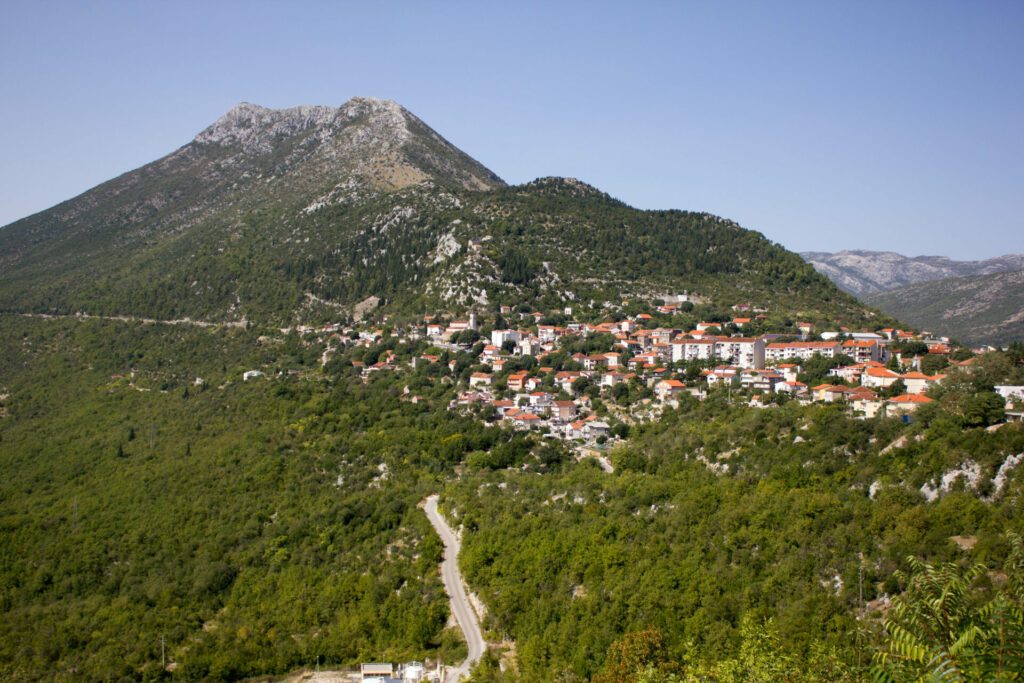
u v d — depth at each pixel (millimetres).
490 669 107500
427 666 113188
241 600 138000
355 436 188375
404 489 161625
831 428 140500
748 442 149500
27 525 159000
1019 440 110562
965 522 99938
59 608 138375
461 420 192250
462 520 143250
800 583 100125
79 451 195250
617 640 97438
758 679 58219
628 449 162500
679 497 131125
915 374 176875
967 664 27094
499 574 125938
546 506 141750
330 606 131500
